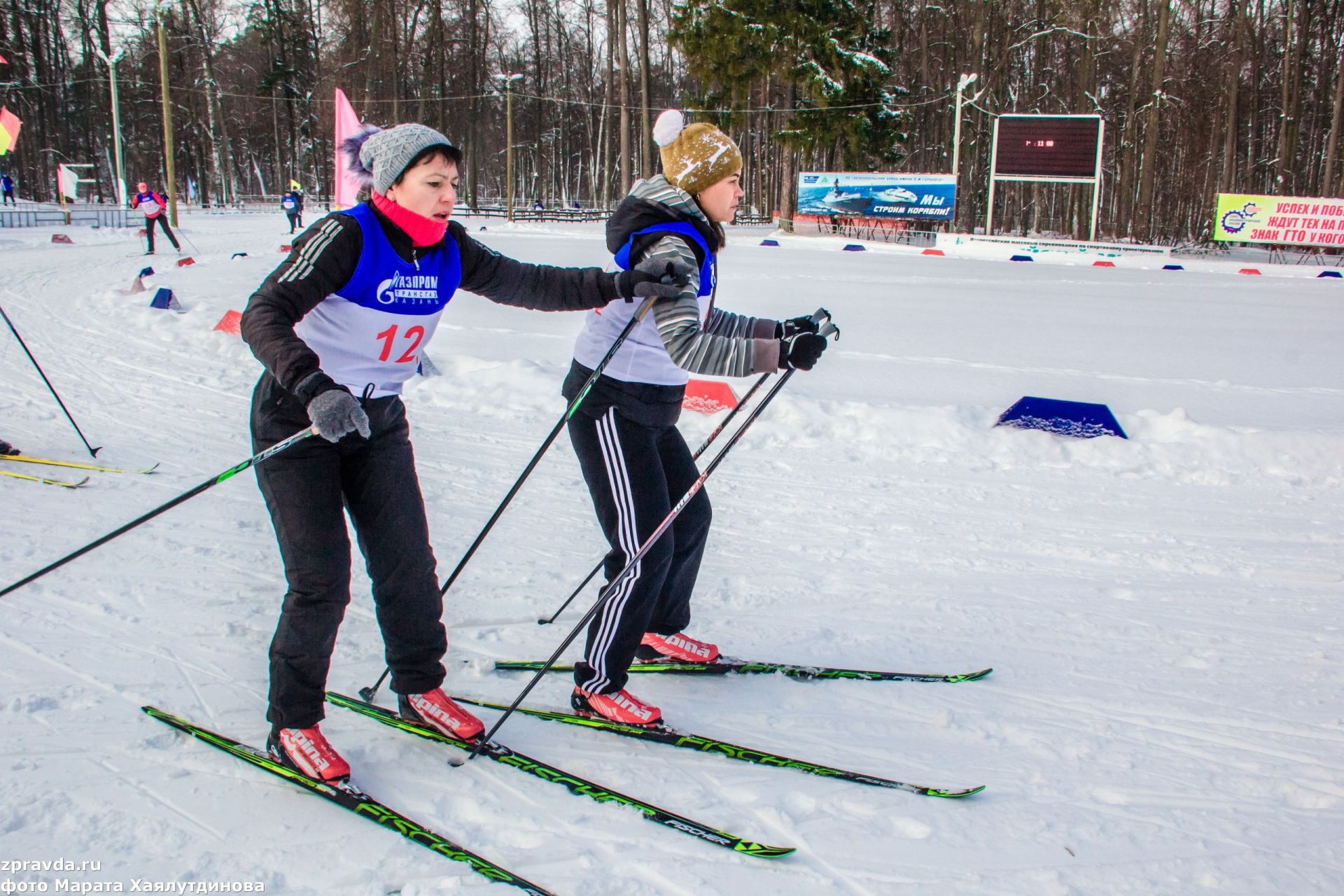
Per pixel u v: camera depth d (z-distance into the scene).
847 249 25.31
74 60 40.53
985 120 36.94
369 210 1.97
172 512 3.97
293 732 2.10
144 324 8.57
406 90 39.41
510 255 17.91
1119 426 5.50
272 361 1.81
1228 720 2.54
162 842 1.88
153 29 39.62
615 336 2.34
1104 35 33.34
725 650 2.93
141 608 3.02
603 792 2.09
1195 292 15.56
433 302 2.08
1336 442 5.26
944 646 2.99
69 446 4.94
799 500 4.48
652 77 46.41
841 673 2.75
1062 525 4.21
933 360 8.16
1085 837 2.00
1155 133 29.64
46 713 2.36
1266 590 3.50
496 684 2.65
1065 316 11.69
